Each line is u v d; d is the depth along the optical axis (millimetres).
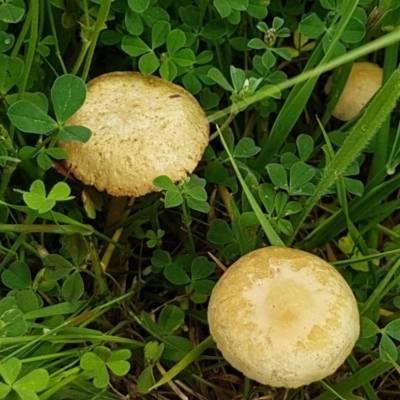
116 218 196
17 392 137
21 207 163
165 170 162
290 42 229
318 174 191
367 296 187
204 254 205
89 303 178
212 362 190
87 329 166
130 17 192
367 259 174
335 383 174
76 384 158
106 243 196
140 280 198
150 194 196
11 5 180
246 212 175
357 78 215
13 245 177
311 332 135
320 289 142
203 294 183
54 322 165
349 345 141
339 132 206
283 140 195
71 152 167
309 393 180
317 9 219
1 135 166
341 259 204
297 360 134
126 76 176
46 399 152
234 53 221
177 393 177
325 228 194
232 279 146
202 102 201
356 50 168
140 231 199
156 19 195
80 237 167
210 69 181
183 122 167
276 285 141
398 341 184
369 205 191
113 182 162
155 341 175
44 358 153
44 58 197
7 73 175
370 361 184
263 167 203
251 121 213
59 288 178
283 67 231
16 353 150
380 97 149
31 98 179
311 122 226
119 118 165
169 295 201
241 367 139
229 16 200
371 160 221
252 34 219
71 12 196
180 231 207
